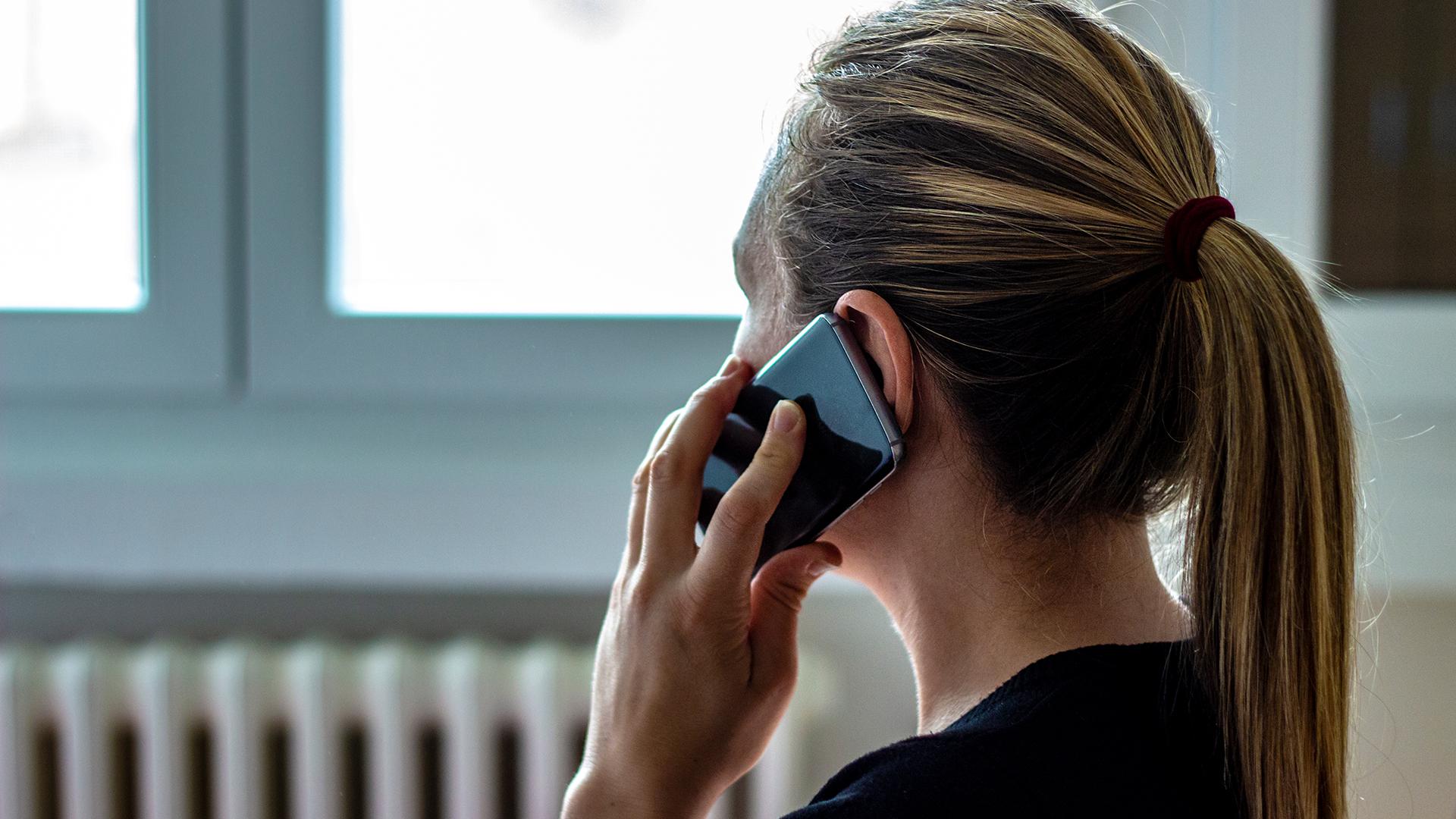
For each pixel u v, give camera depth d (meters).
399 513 1.29
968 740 0.51
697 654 0.63
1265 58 1.26
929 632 0.61
